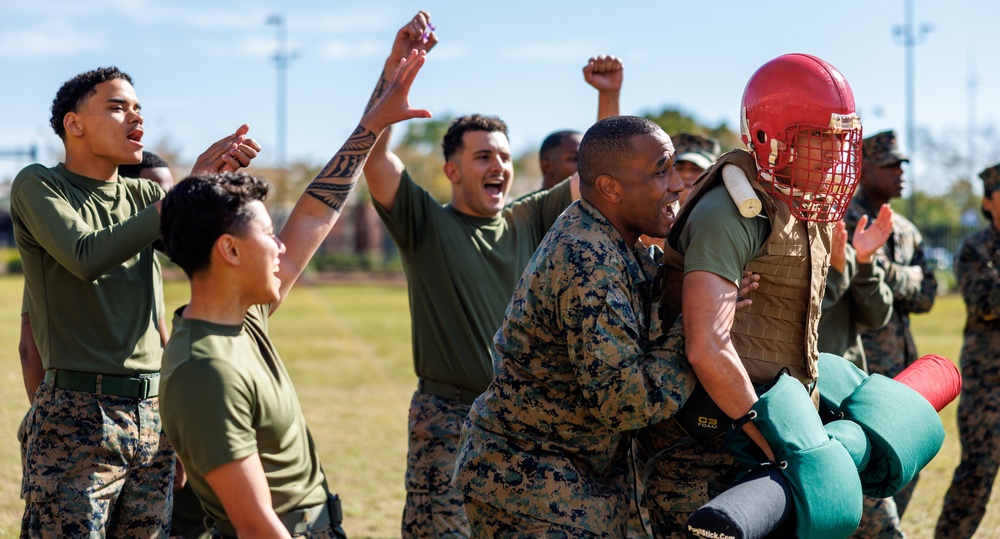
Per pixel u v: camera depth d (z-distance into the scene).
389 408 9.46
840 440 2.93
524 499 3.03
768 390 2.88
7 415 8.59
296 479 2.75
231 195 2.52
